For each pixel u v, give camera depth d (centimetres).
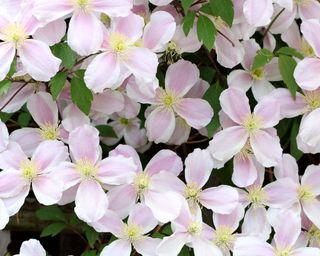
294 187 63
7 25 59
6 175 60
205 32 60
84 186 59
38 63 58
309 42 61
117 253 60
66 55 59
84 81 58
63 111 62
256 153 62
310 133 61
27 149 62
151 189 61
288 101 63
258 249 60
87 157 60
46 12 58
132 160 60
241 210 62
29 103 62
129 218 60
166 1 61
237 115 62
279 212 60
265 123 62
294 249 61
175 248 59
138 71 59
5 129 61
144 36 60
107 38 59
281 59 62
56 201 59
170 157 62
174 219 59
